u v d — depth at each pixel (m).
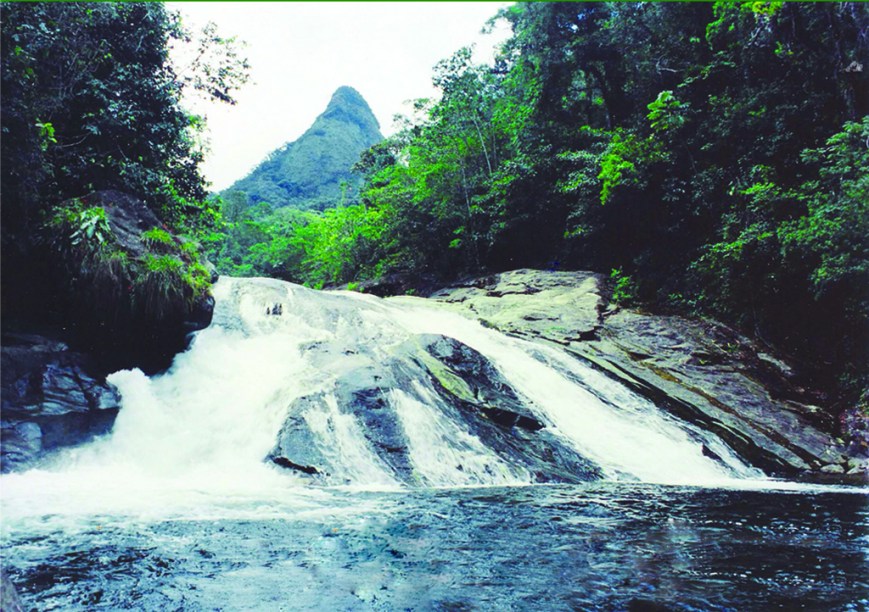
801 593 3.27
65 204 9.88
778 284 15.55
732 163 18.47
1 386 7.76
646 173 19.50
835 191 14.12
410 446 8.27
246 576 3.57
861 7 15.58
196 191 15.65
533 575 3.61
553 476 8.34
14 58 8.72
